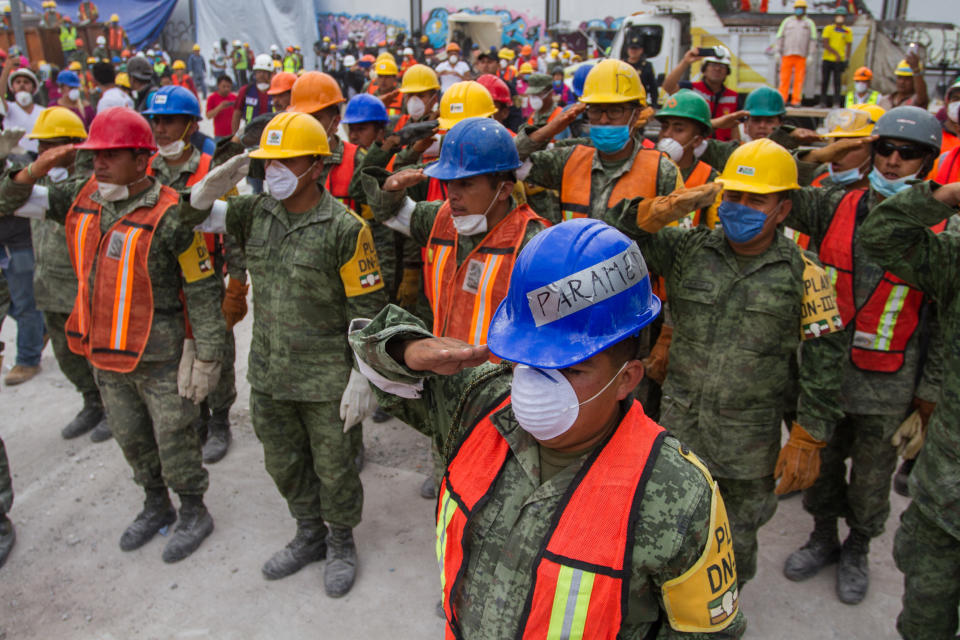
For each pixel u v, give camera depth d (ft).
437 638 10.61
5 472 12.39
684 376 9.70
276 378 10.65
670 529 4.16
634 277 4.31
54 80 48.42
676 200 8.46
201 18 90.74
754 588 11.57
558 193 13.44
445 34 93.76
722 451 9.34
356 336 5.23
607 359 4.27
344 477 11.18
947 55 38.88
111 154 10.69
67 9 83.15
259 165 14.39
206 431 15.88
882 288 10.28
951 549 8.04
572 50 74.49
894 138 9.82
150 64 31.63
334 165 15.71
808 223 11.26
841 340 9.09
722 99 24.63
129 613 11.16
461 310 10.05
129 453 12.24
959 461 7.58
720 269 9.29
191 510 12.55
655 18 37.55
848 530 13.34
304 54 92.17
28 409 17.76
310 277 10.31
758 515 9.71
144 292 11.20
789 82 37.27
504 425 4.72
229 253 14.33
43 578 11.97
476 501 4.66
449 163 9.37
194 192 10.05
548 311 4.24
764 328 9.02
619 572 4.17
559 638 4.25
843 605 11.17
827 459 11.26
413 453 15.87
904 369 10.41
